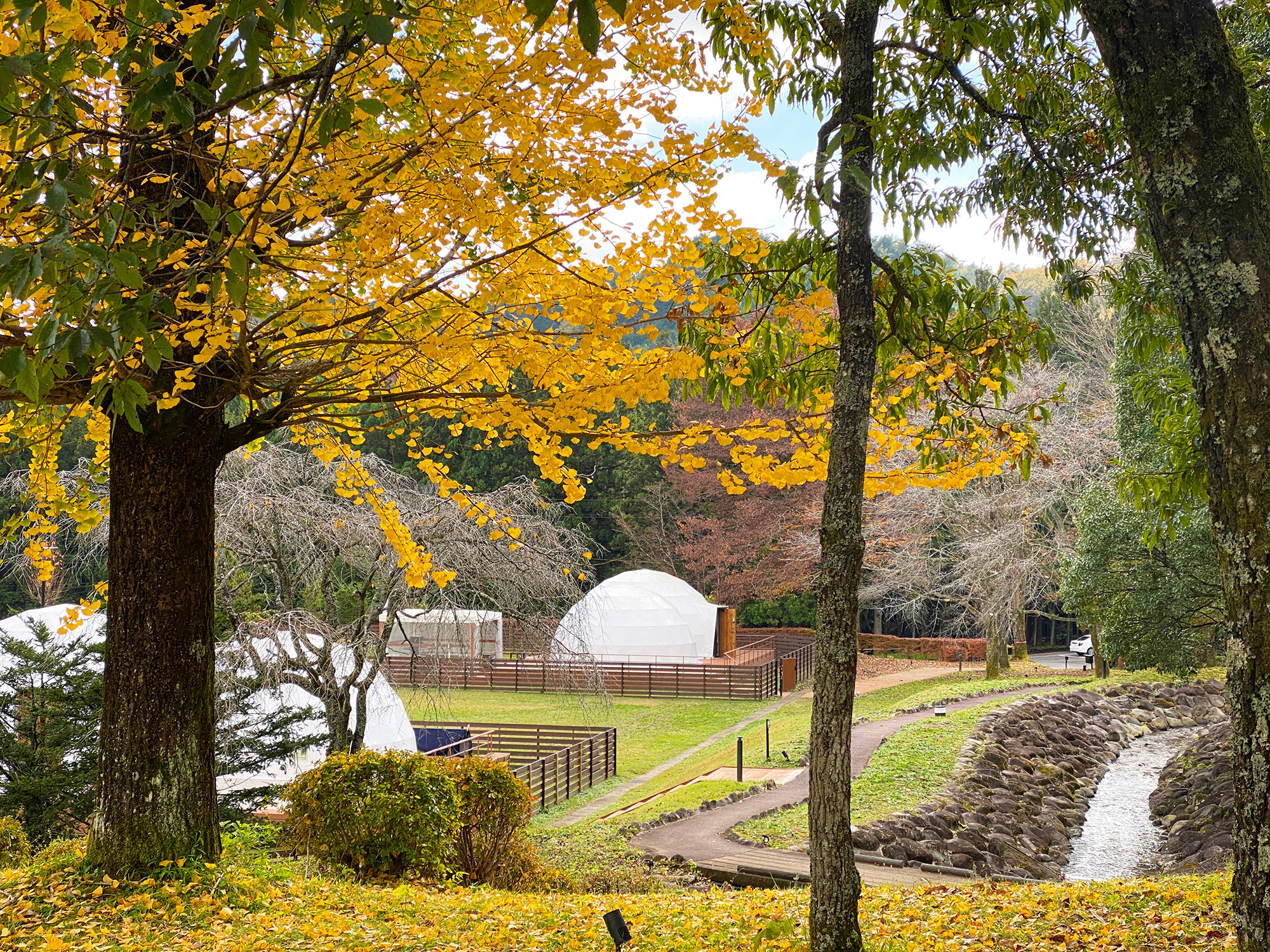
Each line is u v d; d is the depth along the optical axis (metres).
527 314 4.78
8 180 3.17
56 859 5.96
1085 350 27.05
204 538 5.82
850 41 4.21
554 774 15.98
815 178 3.87
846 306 4.18
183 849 5.62
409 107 3.86
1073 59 5.34
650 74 3.79
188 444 5.69
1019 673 27.73
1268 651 2.33
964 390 5.02
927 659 34.78
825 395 5.27
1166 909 6.15
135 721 5.61
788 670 29.41
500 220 3.96
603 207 3.98
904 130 4.83
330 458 6.84
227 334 4.23
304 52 4.46
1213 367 2.47
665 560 40.53
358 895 6.42
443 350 4.52
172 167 4.51
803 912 6.22
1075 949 5.26
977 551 24.88
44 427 5.43
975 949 5.32
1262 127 5.16
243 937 4.89
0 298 3.50
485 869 8.81
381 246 4.11
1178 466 6.12
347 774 8.24
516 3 3.63
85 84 4.12
